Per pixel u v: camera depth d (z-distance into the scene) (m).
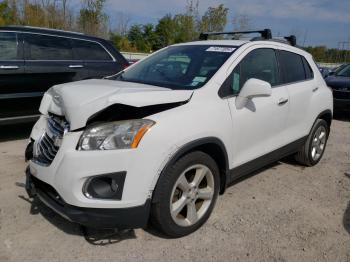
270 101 4.04
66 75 6.11
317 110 5.05
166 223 3.00
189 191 3.16
